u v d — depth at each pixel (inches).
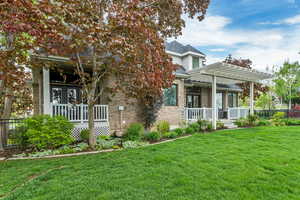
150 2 245.3
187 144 246.1
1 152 231.9
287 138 276.7
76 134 307.6
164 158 179.8
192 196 106.2
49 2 167.0
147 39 212.4
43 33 153.6
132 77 244.1
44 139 230.5
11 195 109.3
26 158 199.5
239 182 123.8
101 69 273.0
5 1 125.9
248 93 736.3
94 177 135.3
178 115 477.7
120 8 195.6
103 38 189.5
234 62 713.0
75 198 104.9
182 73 474.9
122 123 370.0
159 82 228.4
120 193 110.0
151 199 103.1
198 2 329.4
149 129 390.6
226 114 584.4
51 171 150.3
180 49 621.9
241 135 308.0
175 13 301.0
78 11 185.3
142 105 397.7
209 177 132.4
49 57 269.9
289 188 115.3
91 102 257.8
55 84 374.0
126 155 195.9
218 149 215.2
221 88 623.8
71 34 189.0
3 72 206.5
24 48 195.8
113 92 274.2
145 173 141.6
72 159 187.2
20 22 131.9
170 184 121.8
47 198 105.1
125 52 204.5
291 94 821.9
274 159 171.9
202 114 501.0
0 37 248.8
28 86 417.7
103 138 306.2
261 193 109.4
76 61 250.1
